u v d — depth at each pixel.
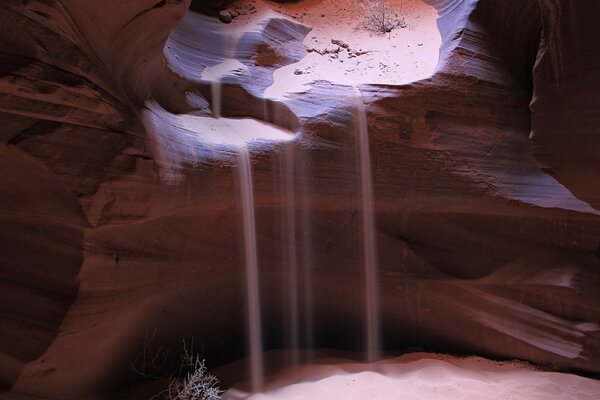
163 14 3.15
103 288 3.36
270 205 4.40
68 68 2.79
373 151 4.73
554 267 5.01
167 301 4.12
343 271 4.90
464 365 4.79
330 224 4.78
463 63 5.04
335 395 4.06
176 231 3.92
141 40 3.31
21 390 3.15
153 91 3.91
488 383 4.43
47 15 2.62
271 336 4.96
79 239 3.12
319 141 4.55
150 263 3.76
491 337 4.97
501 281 5.03
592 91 3.26
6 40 2.58
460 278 5.03
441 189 4.87
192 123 4.10
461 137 4.94
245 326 4.77
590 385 4.43
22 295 3.06
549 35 3.33
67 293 3.19
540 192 4.97
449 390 4.25
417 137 4.83
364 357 4.95
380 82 4.90
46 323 3.10
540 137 3.47
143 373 4.12
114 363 3.82
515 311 4.97
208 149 3.92
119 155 3.11
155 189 3.38
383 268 5.00
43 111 2.74
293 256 4.68
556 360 4.77
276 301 4.82
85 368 3.46
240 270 4.47
